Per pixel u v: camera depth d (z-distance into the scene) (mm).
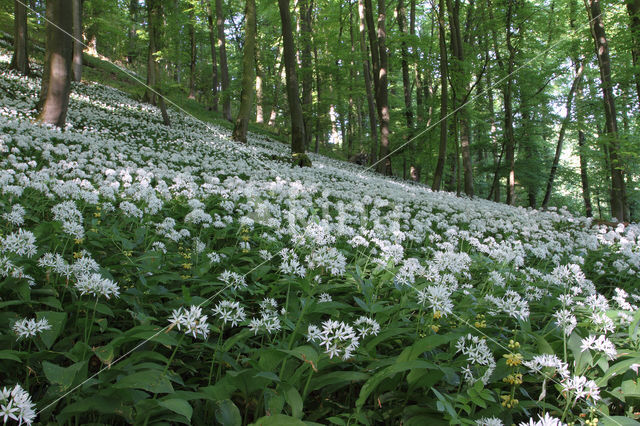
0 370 2111
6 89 15281
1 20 27094
